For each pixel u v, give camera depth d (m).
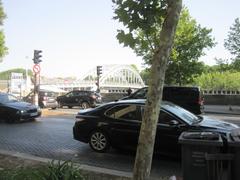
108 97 48.28
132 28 6.16
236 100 41.12
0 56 39.84
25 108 19.92
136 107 11.12
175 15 5.54
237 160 5.80
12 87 39.78
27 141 13.92
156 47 5.99
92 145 11.80
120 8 6.11
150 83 5.63
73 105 34.88
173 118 10.28
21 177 5.85
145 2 5.96
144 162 5.66
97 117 11.72
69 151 12.02
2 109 19.75
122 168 9.80
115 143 11.35
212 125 10.04
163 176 9.04
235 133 6.42
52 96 32.59
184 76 35.38
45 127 17.84
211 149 5.93
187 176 6.05
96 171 8.54
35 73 28.61
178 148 10.13
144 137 5.64
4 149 12.33
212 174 5.93
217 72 73.31
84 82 99.12
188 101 20.81
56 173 6.04
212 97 42.00
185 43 35.16
